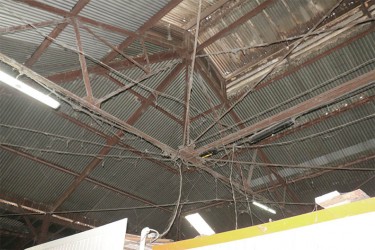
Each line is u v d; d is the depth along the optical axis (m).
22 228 12.40
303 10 8.87
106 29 7.38
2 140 9.61
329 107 9.97
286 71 9.59
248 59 10.28
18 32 6.83
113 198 12.84
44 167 10.74
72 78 8.43
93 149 10.71
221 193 13.56
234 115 10.58
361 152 10.79
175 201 14.00
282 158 11.72
